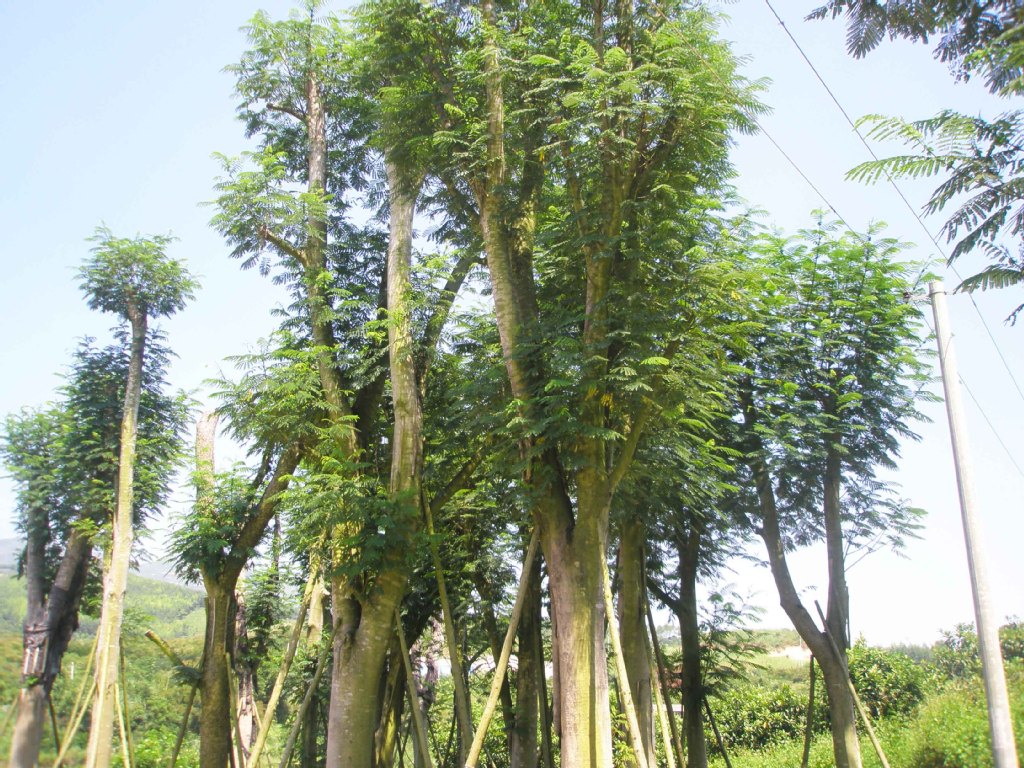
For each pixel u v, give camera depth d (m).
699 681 19.56
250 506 17.78
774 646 41.31
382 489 14.91
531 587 17.58
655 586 20.14
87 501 18.67
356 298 17.05
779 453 17.09
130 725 18.08
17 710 18.75
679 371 12.55
